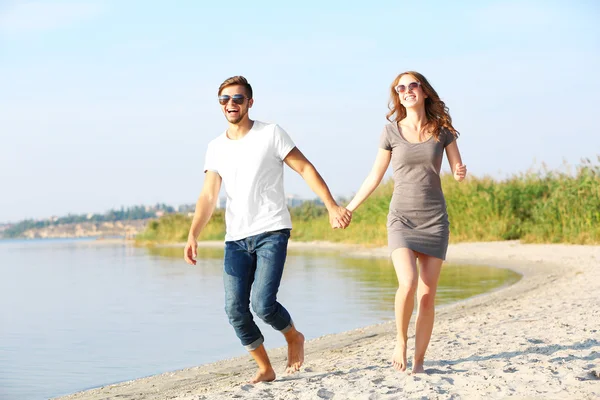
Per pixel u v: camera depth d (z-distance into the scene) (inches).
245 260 193.8
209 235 1571.1
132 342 314.0
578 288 397.7
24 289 562.6
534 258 634.2
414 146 193.6
